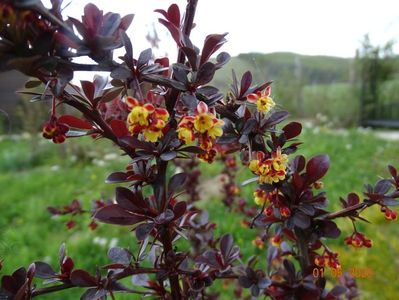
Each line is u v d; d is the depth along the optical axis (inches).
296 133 6.3
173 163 16.1
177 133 5.2
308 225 6.3
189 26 5.6
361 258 18.7
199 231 11.5
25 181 43.7
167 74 6.2
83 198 34.6
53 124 5.3
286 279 8.0
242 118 5.9
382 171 37.2
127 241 24.0
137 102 4.7
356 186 34.6
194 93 5.2
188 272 6.2
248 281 7.2
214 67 5.1
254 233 23.3
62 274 6.1
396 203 6.3
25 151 57.8
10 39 4.4
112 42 4.5
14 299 5.0
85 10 4.5
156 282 7.0
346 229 22.3
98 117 5.6
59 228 28.6
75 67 4.7
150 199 5.8
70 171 48.1
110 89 5.5
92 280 5.8
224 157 15.6
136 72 5.0
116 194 5.3
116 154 50.2
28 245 25.1
